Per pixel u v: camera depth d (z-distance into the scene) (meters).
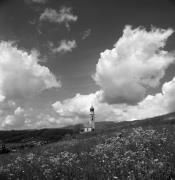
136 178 11.60
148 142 19.05
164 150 16.08
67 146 26.00
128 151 16.50
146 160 14.15
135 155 15.62
